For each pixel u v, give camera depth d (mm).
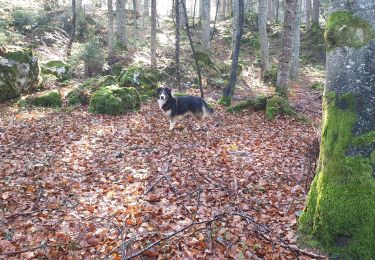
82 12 25828
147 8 33156
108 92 11797
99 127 9844
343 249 3818
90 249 4449
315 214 4117
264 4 19109
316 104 14672
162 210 5336
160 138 9000
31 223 5105
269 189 6020
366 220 3707
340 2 4020
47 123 10086
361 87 3848
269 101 11891
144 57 19641
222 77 18172
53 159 7488
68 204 5672
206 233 4609
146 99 13789
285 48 13617
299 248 4125
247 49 26891
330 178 3977
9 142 8492
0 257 4320
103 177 6680
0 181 6410
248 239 4496
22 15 21719
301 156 7660
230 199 5652
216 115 11719
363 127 3838
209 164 7191
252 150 8125
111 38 18766
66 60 18062
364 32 3820
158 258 4160
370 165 3793
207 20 22594
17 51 13195
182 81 16688
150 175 6641
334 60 4047
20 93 13055
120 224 4984
